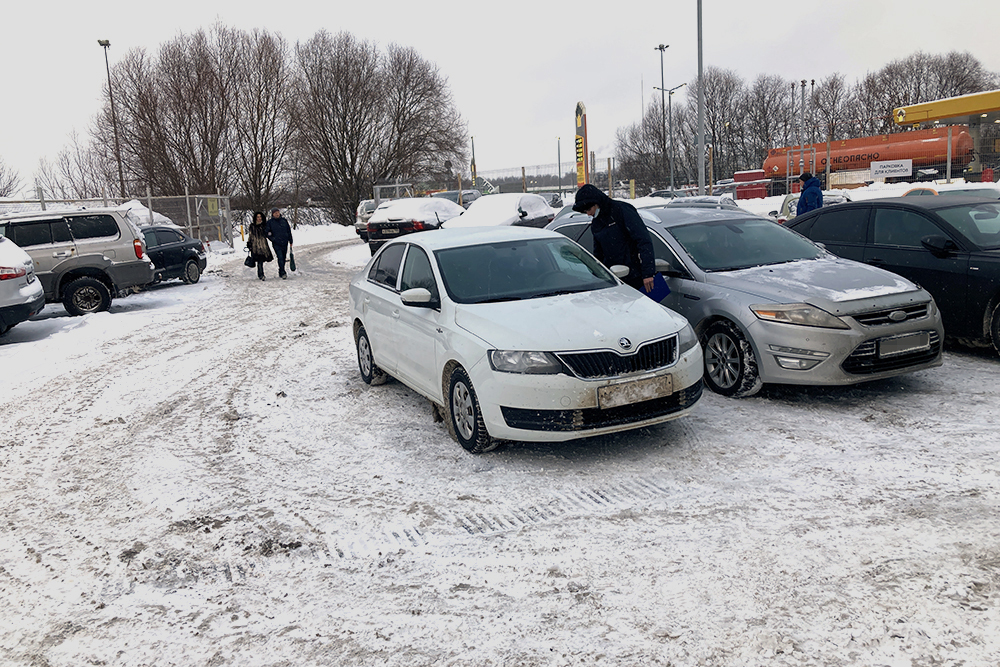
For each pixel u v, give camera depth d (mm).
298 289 16594
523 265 6043
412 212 19984
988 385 6203
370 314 7020
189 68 42531
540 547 3807
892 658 2715
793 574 3352
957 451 4738
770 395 6285
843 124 76188
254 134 44000
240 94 43688
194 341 10531
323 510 4469
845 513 3953
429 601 3355
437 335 5594
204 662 2992
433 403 6355
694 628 2988
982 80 78000
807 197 12719
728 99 72125
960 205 7699
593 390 4797
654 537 3826
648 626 3029
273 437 5992
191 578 3723
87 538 4262
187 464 5445
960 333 7176
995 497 4016
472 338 5137
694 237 7145
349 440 5797
